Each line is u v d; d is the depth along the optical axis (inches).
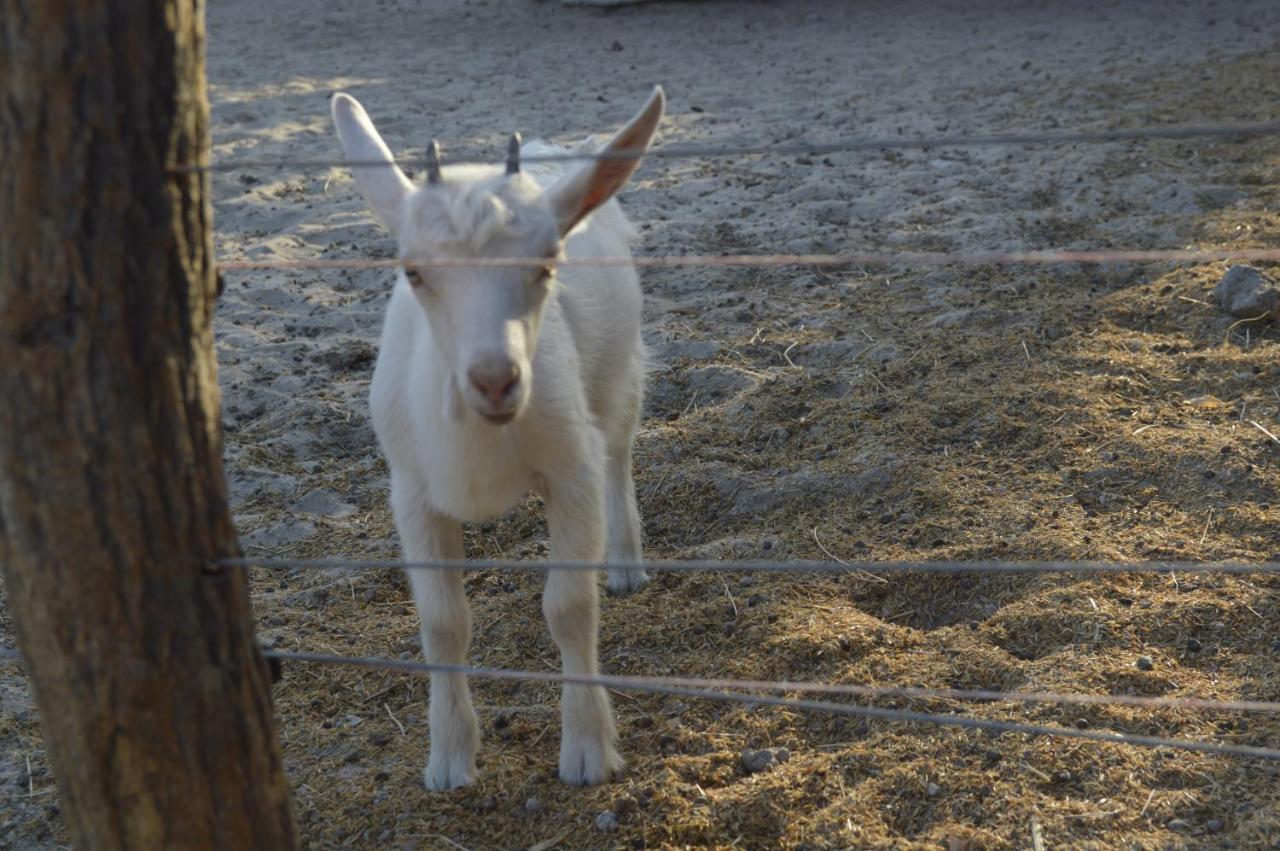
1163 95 414.3
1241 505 184.1
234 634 99.6
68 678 95.3
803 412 230.2
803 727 150.0
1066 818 130.3
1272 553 173.2
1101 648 156.6
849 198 341.7
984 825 131.3
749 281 292.8
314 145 414.9
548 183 168.7
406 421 140.3
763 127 415.2
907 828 133.0
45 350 89.0
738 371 245.6
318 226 338.3
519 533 203.8
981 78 467.2
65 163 86.3
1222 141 359.6
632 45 575.5
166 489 93.7
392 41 608.4
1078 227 302.7
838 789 137.9
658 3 646.5
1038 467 201.3
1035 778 136.0
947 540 184.9
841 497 200.8
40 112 85.4
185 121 90.4
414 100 478.6
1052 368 229.5
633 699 159.9
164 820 98.7
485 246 117.3
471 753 147.6
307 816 143.5
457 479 136.0
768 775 140.3
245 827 102.0
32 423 90.5
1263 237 279.1
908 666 157.9
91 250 88.1
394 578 195.0
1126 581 170.1
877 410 224.2
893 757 141.3
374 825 141.2
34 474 91.4
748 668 161.0
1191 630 158.9
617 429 181.5
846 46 547.8
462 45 592.4
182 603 95.7
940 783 136.9
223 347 271.7
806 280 290.5
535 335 123.1
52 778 151.6
